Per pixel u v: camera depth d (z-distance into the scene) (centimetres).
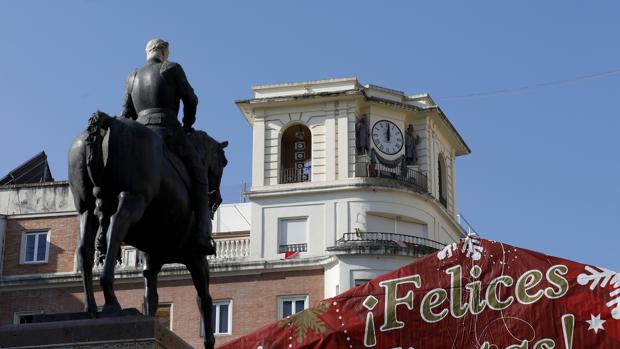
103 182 983
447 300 2144
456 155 5447
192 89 1132
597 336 2019
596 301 2039
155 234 1073
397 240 4512
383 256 4316
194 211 1091
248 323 4403
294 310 4400
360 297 2139
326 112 4738
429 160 4859
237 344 2092
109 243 948
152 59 1148
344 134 4678
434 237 4694
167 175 1037
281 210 4606
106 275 940
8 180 5056
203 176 1103
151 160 997
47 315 947
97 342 912
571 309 2056
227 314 4438
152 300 1118
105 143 977
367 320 2114
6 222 4612
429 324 2117
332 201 4569
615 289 2036
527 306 2081
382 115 4794
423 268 2181
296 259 4456
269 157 4731
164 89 1108
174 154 1090
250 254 4544
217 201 1220
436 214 4772
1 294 4512
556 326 2062
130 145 984
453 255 2147
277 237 4572
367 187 4544
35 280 4491
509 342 2067
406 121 4884
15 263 4550
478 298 2117
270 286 4444
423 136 4878
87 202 1000
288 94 4809
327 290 4378
